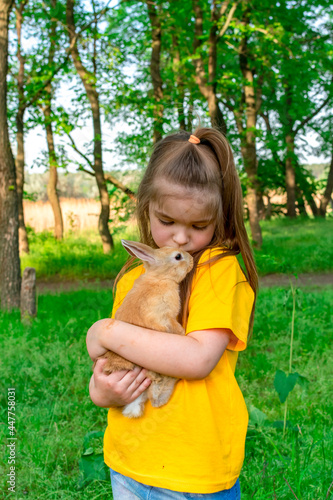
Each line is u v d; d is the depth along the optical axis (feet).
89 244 59.21
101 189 51.06
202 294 5.57
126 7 50.96
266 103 72.43
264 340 20.01
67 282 42.52
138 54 53.47
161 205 5.70
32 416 12.71
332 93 68.08
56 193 64.34
